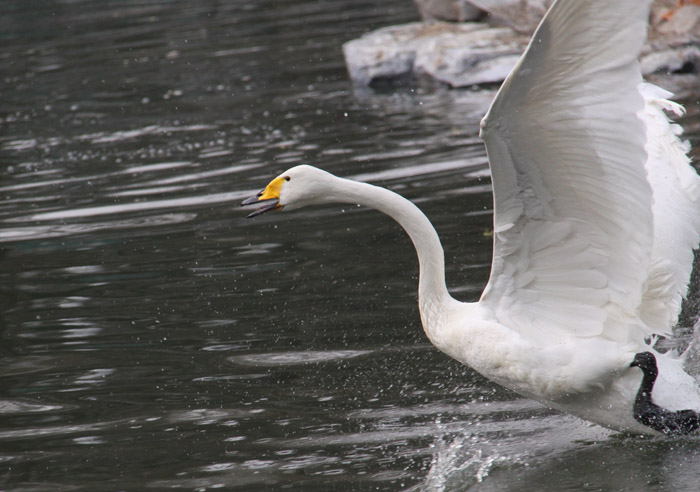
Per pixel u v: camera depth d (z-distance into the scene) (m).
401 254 13.46
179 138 22.38
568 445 8.47
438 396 9.57
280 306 11.99
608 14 6.98
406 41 28.08
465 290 11.87
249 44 34.84
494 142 7.62
